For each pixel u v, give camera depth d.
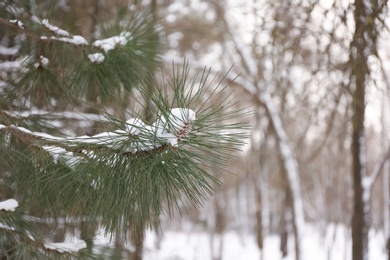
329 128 5.14
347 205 12.14
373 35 3.39
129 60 2.92
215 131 1.75
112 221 2.06
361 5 3.26
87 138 1.94
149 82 2.05
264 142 10.95
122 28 2.98
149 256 7.02
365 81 3.80
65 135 2.94
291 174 8.38
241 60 8.86
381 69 3.61
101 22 3.16
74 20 3.40
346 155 10.91
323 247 13.13
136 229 2.10
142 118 1.90
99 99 2.97
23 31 2.81
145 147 1.84
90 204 2.27
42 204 2.76
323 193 14.27
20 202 2.73
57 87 3.09
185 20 9.64
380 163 4.93
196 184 1.85
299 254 7.96
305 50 4.45
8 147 2.46
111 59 2.89
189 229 15.78
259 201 12.95
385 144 7.17
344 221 12.25
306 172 14.09
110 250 3.06
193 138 1.75
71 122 3.27
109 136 1.85
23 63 3.00
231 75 8.44
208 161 1.82
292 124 8.71
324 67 4.12
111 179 1.90
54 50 2.92
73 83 2.91
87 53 2.88
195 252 12.98
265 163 12.51
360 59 3.55
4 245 2.77
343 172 12.38
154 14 3.24
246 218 18.22
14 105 3.03
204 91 1.88
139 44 2.95
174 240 14.44
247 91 8.54
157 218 2.11
